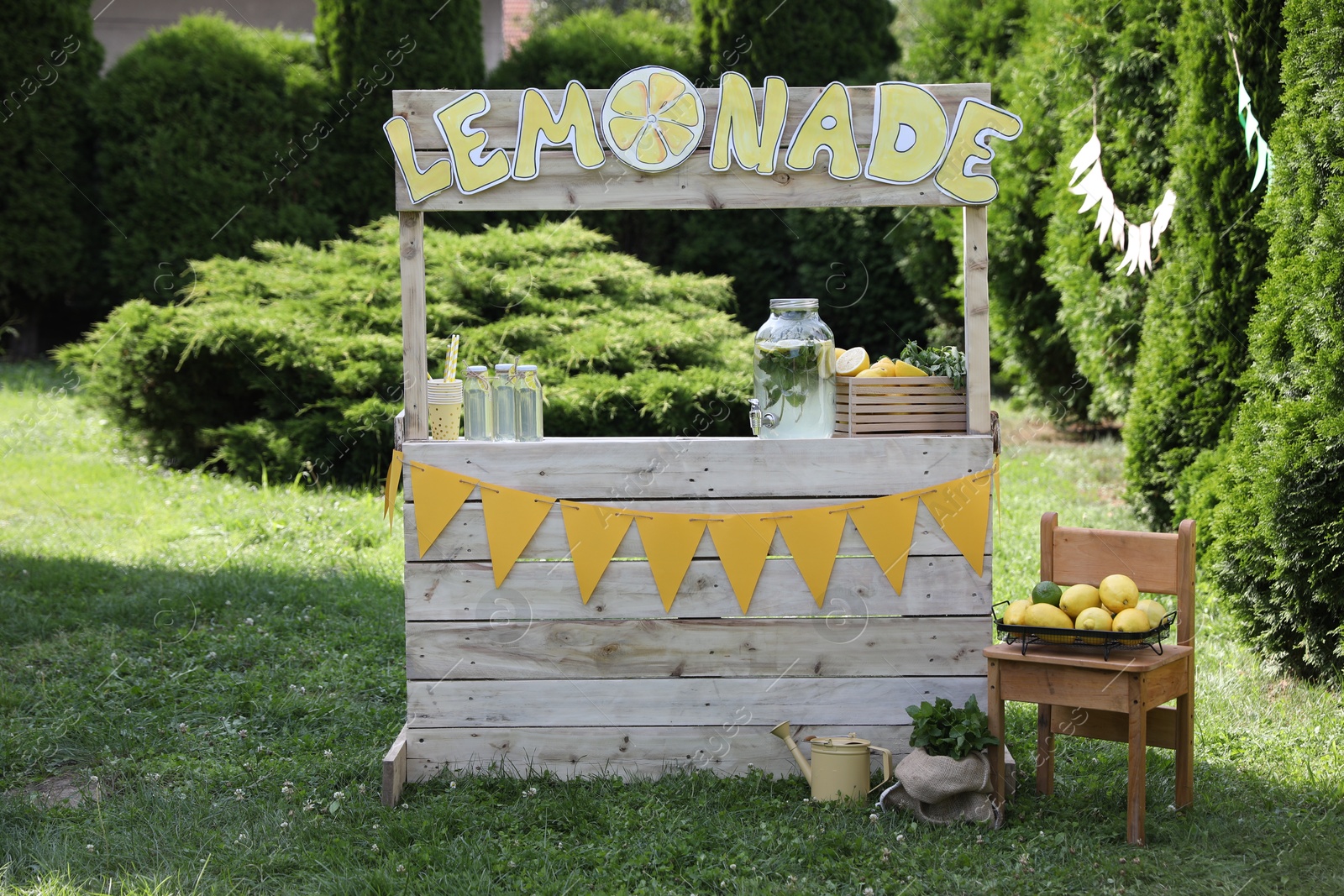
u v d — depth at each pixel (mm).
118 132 11602
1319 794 3184
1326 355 3979
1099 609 2979
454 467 3258
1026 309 9070
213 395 8016
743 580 3258
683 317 9414
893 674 3301
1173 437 5766
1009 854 2822
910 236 10398
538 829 2969
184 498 7105
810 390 3338
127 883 2664
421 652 3301
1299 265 4094
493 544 3250
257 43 11711
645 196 3217
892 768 3301
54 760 3512
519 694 3307
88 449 8367
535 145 3189
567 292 9219
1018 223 8867
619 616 3289
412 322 3266
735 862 2791
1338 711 3826
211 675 4258
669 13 20359
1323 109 4070
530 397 3301
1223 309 5301
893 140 3188
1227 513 4305
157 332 7625
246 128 11484
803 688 3303
